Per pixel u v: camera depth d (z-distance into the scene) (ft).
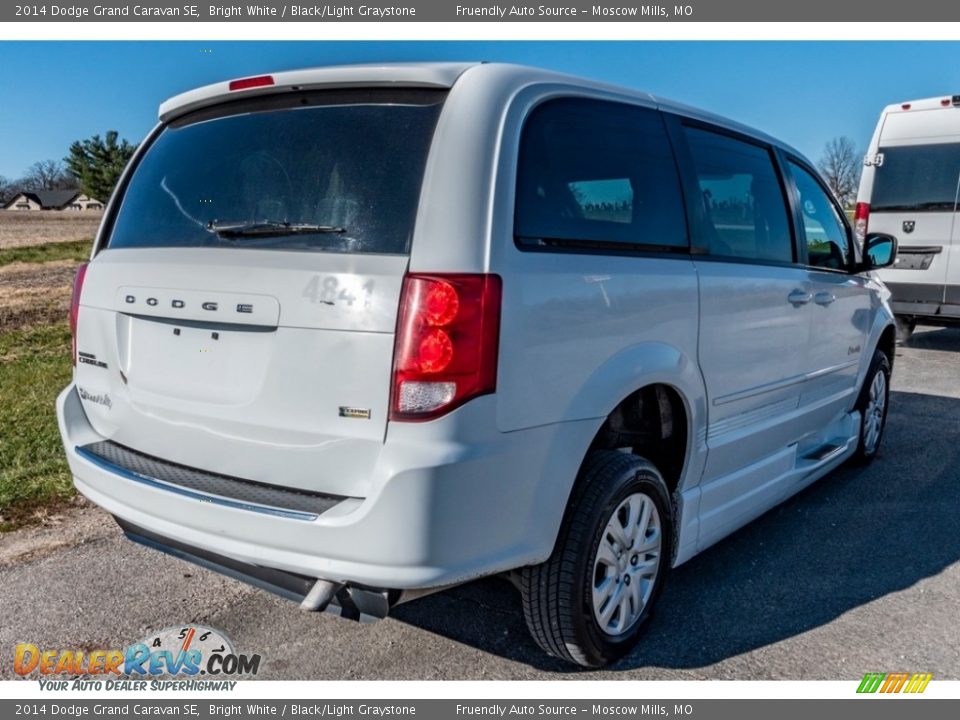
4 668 10.04
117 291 10.11
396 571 7.98
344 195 8.72
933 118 31.81
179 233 9.84
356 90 9.18
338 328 8.22
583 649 9.73
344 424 8.23
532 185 8.98
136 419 9.99
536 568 9.48
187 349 9.36
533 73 9.53
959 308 31.50
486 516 8.34
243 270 8.80
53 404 21.81
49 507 15.02
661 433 11.07
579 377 9.15
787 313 13.30
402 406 7.99
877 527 14.93
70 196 323.78
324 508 8.21
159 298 9.45
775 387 13.28
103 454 10.14
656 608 11.18
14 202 327.67
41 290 54.08
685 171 11.32
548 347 8.76
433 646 10.69
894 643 10.91
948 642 10.96
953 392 26.14
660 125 11.16
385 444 8.06
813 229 14.96
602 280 9.47
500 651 10.61
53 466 16.85
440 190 8.27
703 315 11.10
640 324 9.98
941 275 31.73
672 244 10.86
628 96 10.78
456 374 8.00
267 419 8.66
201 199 9.82
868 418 17.98
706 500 11.83
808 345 14.23
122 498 9.53
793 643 10.87
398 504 7.89
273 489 8.73
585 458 9.89
